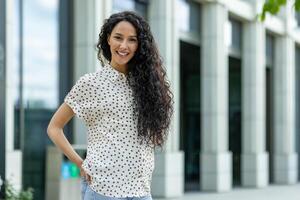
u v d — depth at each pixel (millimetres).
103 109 4168
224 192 23734
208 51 23781
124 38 4234
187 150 27562
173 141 20688
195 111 27953
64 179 14664
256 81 27453
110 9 17328
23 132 15438
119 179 4133
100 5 16922
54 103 16500
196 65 27766
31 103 15758
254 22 27297
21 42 15438
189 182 26875
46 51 16281
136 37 4262
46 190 14773
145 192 4242
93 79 4223
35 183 15719
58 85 16609
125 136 4148
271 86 31531
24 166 15445
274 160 31406
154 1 20406
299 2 7586
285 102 31453
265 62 30438
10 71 13836
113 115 4164
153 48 4305
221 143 24016
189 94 28156
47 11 16359
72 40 16891
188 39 23016
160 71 4324
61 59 16734
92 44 16656
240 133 28719
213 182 23750
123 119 4152
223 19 24203
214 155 23719
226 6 24516
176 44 20797
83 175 4227
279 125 31453
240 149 28688
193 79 28047
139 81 4207
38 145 15969
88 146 4273
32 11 15844
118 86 4211
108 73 4234
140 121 4148
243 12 26312
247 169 27500
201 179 23953
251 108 27469
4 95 13500
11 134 13969
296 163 32594
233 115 29016
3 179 13281
